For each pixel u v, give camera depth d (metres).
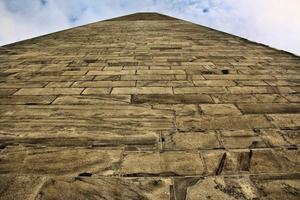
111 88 4.29
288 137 2.97
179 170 2.45
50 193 2.19
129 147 2.77
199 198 2.15
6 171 2.42
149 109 3.57
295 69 5.28
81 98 3.92
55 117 3.36
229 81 4.62
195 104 3.73
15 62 5.89
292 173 2.43
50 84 4.49
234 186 2.28
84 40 8.27
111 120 3.29
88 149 2.73
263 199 2.16
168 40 8.00
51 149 2.72
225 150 2.74
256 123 3.25
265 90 4.24
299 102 3.81
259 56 6.23
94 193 2.20
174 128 3.13
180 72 5.04
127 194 2.19
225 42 7.70
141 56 6.21
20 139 2.89
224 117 3.38
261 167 2.50
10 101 3.82
